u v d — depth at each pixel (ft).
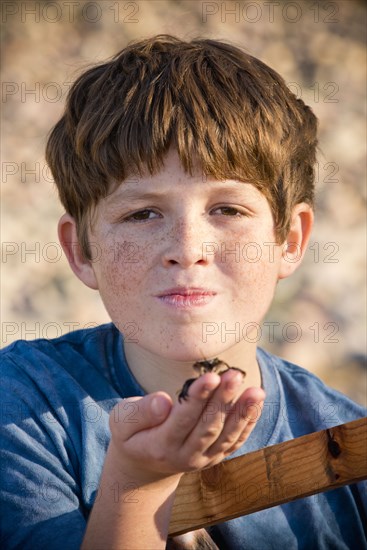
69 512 9.80
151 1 38.65
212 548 9.55
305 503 10.90
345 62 38.06
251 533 10.58
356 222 30.60
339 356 25.54
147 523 8.54
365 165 32.96
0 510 9.81
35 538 9.59
